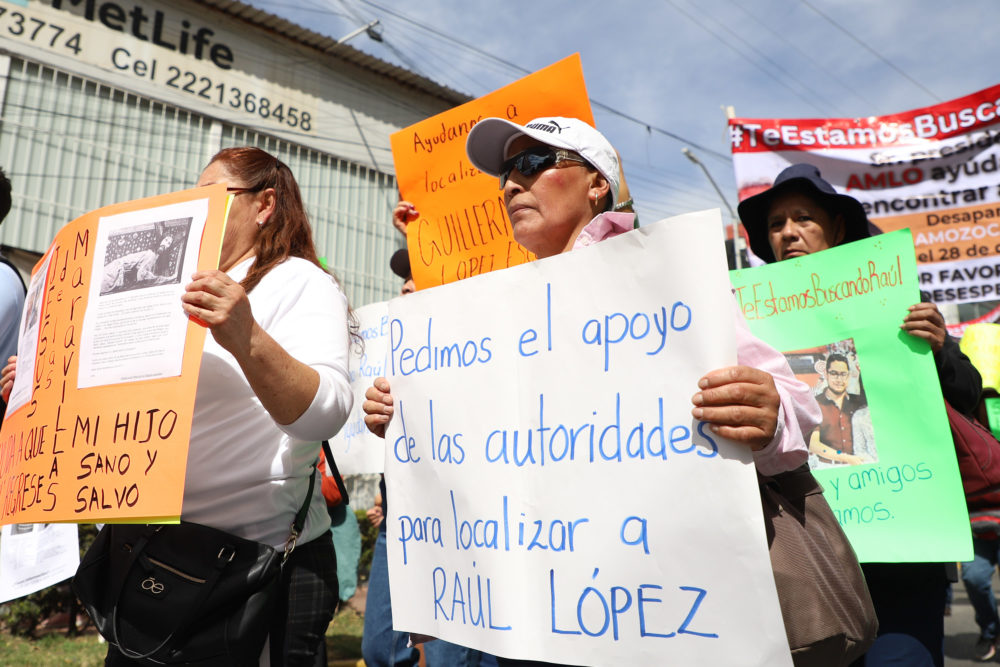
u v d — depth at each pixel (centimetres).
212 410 169
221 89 1138
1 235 906
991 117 410
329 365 172
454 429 169
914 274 227
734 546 124
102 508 151
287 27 1191
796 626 132
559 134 189
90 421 158
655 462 134
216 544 161
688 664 125
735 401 125
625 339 142
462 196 281
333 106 1264
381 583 316
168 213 166
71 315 170
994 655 483
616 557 136
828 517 150
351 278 1244
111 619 162
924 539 210
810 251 263
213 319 148
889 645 209
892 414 224
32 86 958
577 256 153
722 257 132
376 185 1302
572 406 148
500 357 163
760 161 447
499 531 155
